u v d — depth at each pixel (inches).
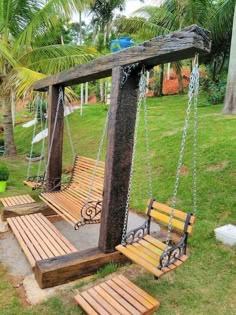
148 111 435.2
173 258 101.2
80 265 116.8
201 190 188.7
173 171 223.6
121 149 124.2
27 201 200.7
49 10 303.9
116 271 123.0
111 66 123.8
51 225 157.9
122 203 126.6
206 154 227.3
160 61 107.7
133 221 178.5
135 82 123.3
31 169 326.6
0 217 184.9
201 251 136.8
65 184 221.6
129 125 125.3
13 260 133.4
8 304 102.0
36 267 114.2
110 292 102.7
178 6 449.1
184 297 106.2
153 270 95.1
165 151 260.4
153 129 329.7
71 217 143.7
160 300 104.3
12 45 336.2
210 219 161.6
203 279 117.0
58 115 202.5
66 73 168.4
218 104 443.8
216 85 475.5
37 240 139.0
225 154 217.9
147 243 116.6
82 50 339.9
